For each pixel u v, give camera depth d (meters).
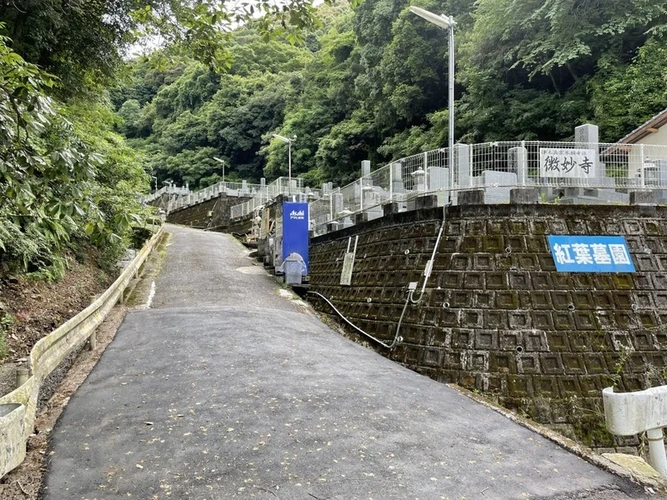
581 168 9.26
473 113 24.23
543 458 4.78
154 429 4.91
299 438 4.77
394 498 3.79
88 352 7.84
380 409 5.73
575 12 19.31
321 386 6.39
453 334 8.23
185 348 7.94
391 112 32.22
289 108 50.00
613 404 4.18
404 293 9.53
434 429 5.29
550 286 8.24
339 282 13.22
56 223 4.77
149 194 27.55
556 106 21.39
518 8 20.88
